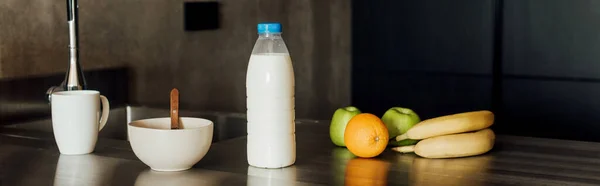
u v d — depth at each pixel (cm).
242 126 185
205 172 111
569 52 268
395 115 132
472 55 284
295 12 263
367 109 302
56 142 128
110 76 188
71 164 118
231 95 236
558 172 112
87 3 180
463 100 288
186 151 110
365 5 296
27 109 167
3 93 161
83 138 126
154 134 108
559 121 274
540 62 273
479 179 107
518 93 279
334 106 293
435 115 293
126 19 193
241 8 236
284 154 114
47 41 173
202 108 223
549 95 274
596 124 267
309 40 272
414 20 290
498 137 145
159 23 204
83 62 180
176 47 211
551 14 269
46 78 172
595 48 263
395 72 296
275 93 113
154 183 104
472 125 126
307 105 275
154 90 204
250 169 113
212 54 225
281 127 114
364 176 108
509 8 275
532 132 279
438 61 290
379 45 297
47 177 109
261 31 115
